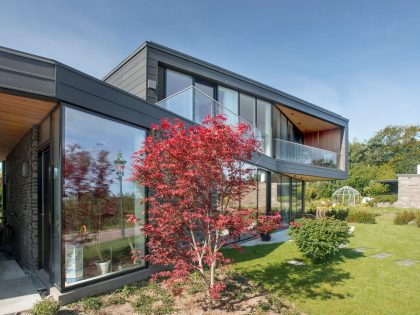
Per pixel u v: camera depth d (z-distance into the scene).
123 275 5.86
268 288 5.97
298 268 7.52
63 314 4.47
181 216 5.04
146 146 5.21
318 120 17.83
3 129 6.70
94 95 5.36
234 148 4.84
